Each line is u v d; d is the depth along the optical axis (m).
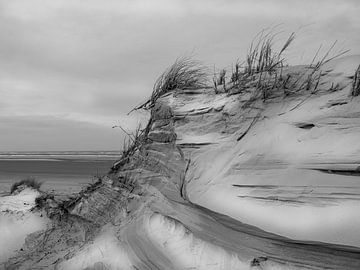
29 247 6.09
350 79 4.28
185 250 3.77
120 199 5.69
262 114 4.60
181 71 6.19
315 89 4.46
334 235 3.07
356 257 2.86
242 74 5.44
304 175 3.62
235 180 4.10
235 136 4.62
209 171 4.48
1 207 7.39
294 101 4.48
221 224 3.79
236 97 5.00
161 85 6.40
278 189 3.68
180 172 4.85
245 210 3.75
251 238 3.48
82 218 6.25
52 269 4.94
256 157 4.12
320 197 3.38
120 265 4.17
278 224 3.44
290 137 4.07
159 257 3.90
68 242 5.84
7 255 5.95
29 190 7.98
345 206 3.21
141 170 5.63
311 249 3.08
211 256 3.55
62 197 8.48
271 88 4.79
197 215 4.10
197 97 5.54
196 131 5.04
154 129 5.76
